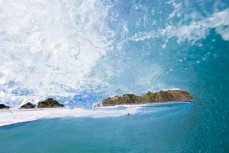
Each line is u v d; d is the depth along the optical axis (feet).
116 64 15.08
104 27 14.24
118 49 14.34
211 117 11.37
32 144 18.34
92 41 15.06
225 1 9.62
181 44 11.55
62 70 17.39
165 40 12.11
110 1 13.46
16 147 18.11
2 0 16.98
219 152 10.61
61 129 20.83
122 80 15.60
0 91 20.58
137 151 14.34
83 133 19.20
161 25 11.96
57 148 16.87
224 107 10.42
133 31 13.24
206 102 11.77
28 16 16.66
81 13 14.74
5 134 21.17
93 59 15.67
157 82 14.21
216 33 10.07
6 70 19.36
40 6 16.06
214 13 9.98
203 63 11.02
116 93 16.49
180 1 10.89
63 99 19.06
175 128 15.70
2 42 18.20
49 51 17.07
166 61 12.91
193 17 10.65
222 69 10.24
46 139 18.84
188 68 11.97
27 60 18.21
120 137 17.11
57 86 18.66
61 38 16.16
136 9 12.62
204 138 11.73
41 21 16.42
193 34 10.85
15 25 17.30
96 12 14.19
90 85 17.06
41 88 18.98
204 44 10.59
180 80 13.12
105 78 15.97
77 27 15.21
